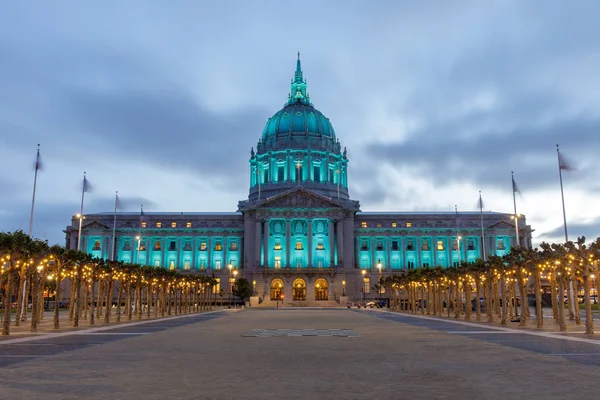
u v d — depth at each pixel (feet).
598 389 57.41
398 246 550.36
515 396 53.83
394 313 304.30
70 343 111.14
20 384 60.95
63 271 181.78
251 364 76.95
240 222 552.82
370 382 61.72
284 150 614.75
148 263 537.24
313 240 531.91
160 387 58.80
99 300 237.66
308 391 56.34
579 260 142.82
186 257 543.39
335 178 631.97
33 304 150.30
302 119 635.25
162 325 178.81
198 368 73.05
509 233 546.67
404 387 58.59
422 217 558.15
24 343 111.45
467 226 552.00
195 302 357.82
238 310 367.25
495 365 75.36
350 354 89.25
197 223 551.18
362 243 552.82
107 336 130.11
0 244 140.15
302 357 85.10
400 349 97.14
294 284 512.63
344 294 506.07
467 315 223.10
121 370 71.36
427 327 165.17
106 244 536.01
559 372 68.90
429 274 280.72
